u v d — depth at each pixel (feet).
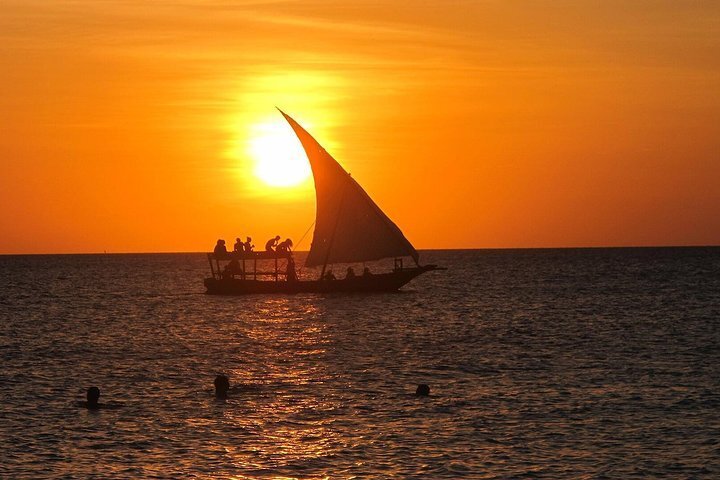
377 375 424.46
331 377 419.33
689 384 392.68
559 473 264.31
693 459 277.64
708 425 316.60
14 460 274.36
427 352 509.35
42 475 261.03
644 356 483.92
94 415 331.57
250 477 261.65
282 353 510.99
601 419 325.62
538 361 467.93
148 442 295.48
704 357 478.18
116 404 351.25
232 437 302.25
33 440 295.89
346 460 276.82
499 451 285.02
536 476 261.65
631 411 338.34
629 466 270.67
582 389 382.63
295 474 263.90
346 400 361.30
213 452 285.02
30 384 395.75
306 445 292.61
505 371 434.71
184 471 266.57
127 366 455.63
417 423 320.50
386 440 298.15
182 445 292.40
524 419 326.24
